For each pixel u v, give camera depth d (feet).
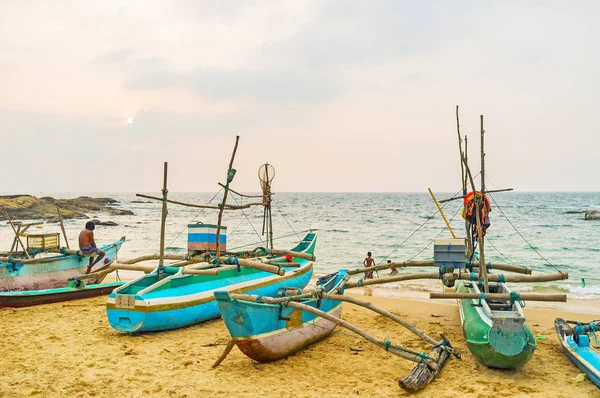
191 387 24.47
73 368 26.73
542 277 33.19
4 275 43.19
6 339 32.12
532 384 25.46
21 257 48.01
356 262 82.53
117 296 33.14
